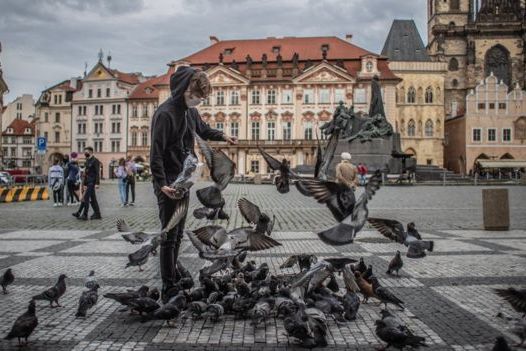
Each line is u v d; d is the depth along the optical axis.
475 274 9.61
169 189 6.73
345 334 6.25
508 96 94.19
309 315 5.76
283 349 5.74
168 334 6.23
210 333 6.26
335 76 90.19
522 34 108.44
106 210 24.52
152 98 101.62
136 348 5.77
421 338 5.32
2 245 13.11
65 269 9.98
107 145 104.75
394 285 8.76
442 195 36.72
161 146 7.44
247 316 6.82
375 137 47.12
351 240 4.89
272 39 98.25
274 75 92.62
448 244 13.41
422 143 98.12
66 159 27.77
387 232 6.97
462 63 111.38
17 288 8.48
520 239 14.39
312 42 96.31
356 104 90.12
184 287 7.51
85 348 5.76
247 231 6.85
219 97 93.69
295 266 10.11
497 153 94.25
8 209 25.20
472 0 111.19
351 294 6.84
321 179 5.82
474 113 94.62
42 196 33.78
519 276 9.43
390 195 36.50
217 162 7.06
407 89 98.38
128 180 27.11
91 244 13.30
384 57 90.56
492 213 16.47
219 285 7.29
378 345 5.86
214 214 7.46
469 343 5.97
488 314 7.08
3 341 5.96
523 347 5.71
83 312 6.74
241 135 92.94
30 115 158.00
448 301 7.74
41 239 14.30
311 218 20.20
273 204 28.16
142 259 6.18
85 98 106.00
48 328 6.44
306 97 91.44
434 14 113.81
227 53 96.88
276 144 90.75
